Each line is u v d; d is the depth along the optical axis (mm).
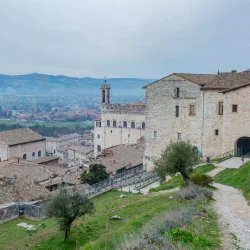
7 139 95188
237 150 60375
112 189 57875
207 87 64688
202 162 60375
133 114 135000
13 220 39688
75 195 30297
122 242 20188
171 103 69125
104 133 142375
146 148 72688
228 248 19109
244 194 35812
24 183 50219
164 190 45406
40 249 28328
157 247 17828
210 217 25516
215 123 64500
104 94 152000
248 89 58219
